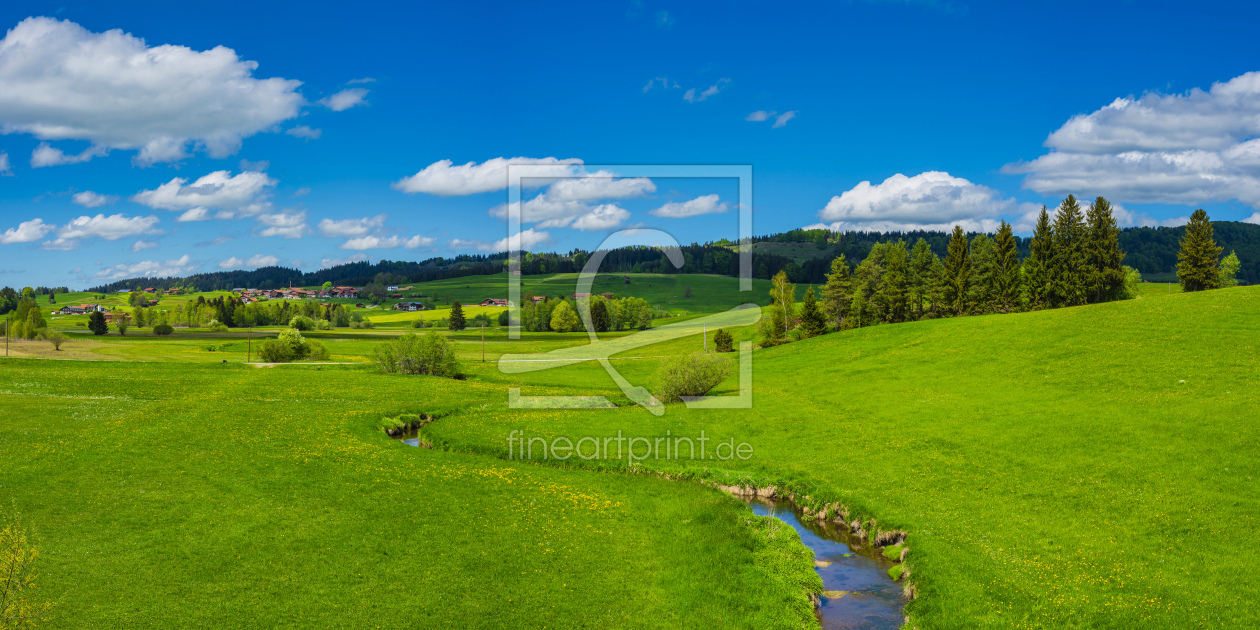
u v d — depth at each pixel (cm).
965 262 10538
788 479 3381
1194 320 5506
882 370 6050
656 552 2483
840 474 3338
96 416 4331
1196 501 2484
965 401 4441
